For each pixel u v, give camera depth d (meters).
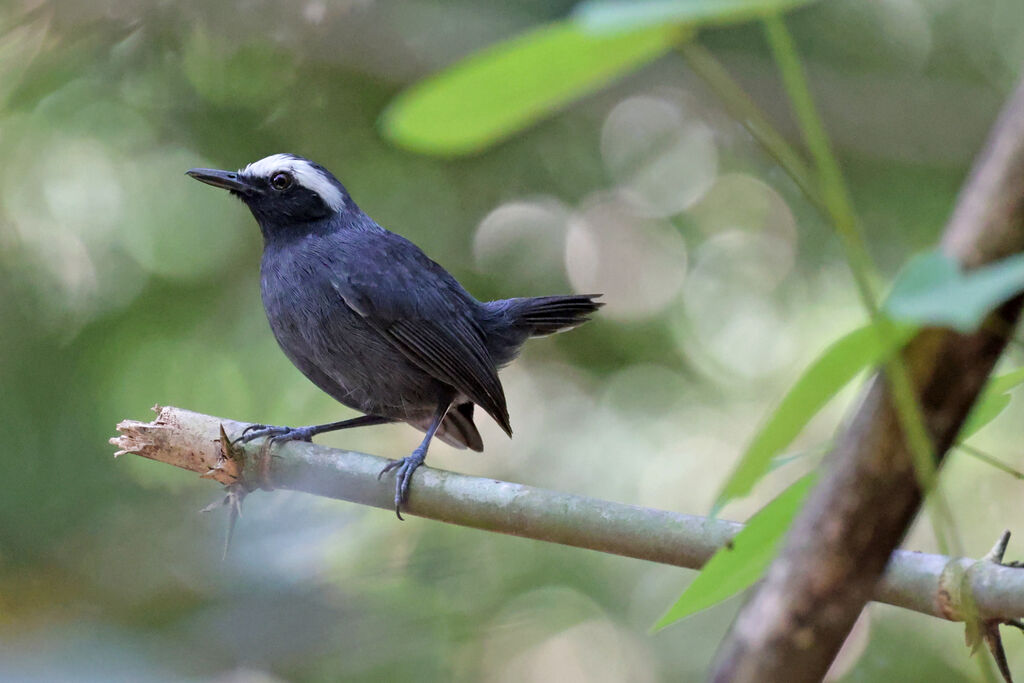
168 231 12.85
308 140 12.98
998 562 4.54
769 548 3.50
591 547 6.02
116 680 4.10
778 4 1.84
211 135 12.93
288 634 6.16
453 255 13.49
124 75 12.64
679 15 1.88
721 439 14.81
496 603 10.38
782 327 14.85
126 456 8.97
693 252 15.04
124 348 11.76
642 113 14.73
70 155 12.78
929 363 2.38
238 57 12.83
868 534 2.49
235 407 12.19
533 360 14.91
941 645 12.02
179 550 6.53
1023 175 2.17
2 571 6.30
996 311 2.33
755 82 13.31
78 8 12.12
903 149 13.41
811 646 2.56
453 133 2.24
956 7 13.38
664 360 14.66
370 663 6.93
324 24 12.77
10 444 9.03
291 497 7.14
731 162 14.79
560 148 13.83
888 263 13.38
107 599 6.09
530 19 12.65
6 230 11.90
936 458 2.45
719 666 2.65
